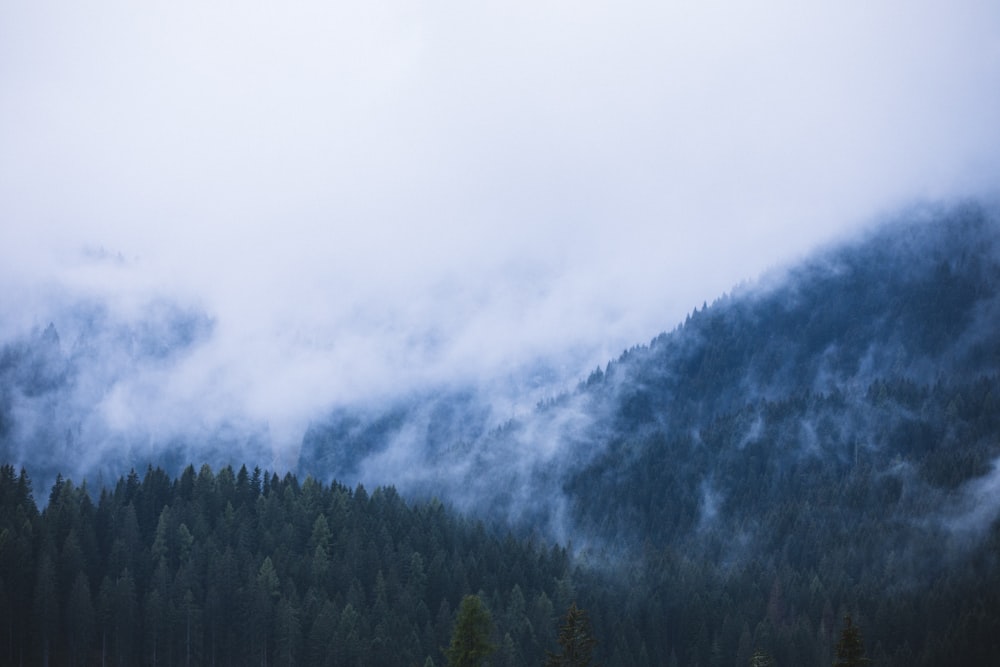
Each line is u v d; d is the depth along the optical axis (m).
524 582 146.75
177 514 136.00
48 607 112.88
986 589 147.75
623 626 138.50
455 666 61.47
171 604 117.56
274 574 126.44
